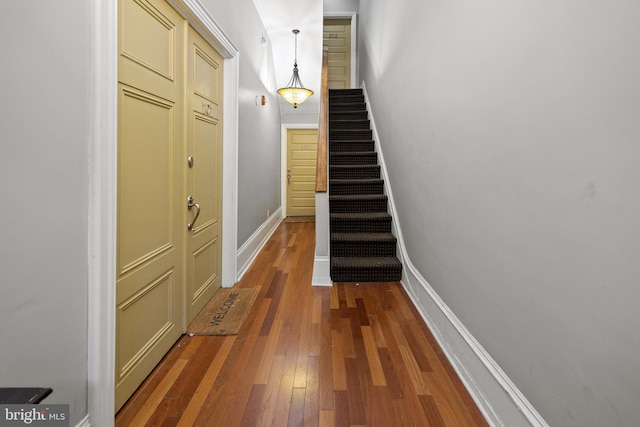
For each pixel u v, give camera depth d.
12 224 0.86
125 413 1.40
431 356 1.87
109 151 1.21
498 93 1.33
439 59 2.05
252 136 3.65
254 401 1.49
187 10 1.90
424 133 2.38
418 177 2.54
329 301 2.60
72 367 1.08
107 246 1.21
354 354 1.88
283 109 6.16
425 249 2.36
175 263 1.96
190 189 2.15
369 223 3.37
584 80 0.88
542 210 1.06
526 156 1.14
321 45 4.64
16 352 0.88
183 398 1.50
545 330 1.06
